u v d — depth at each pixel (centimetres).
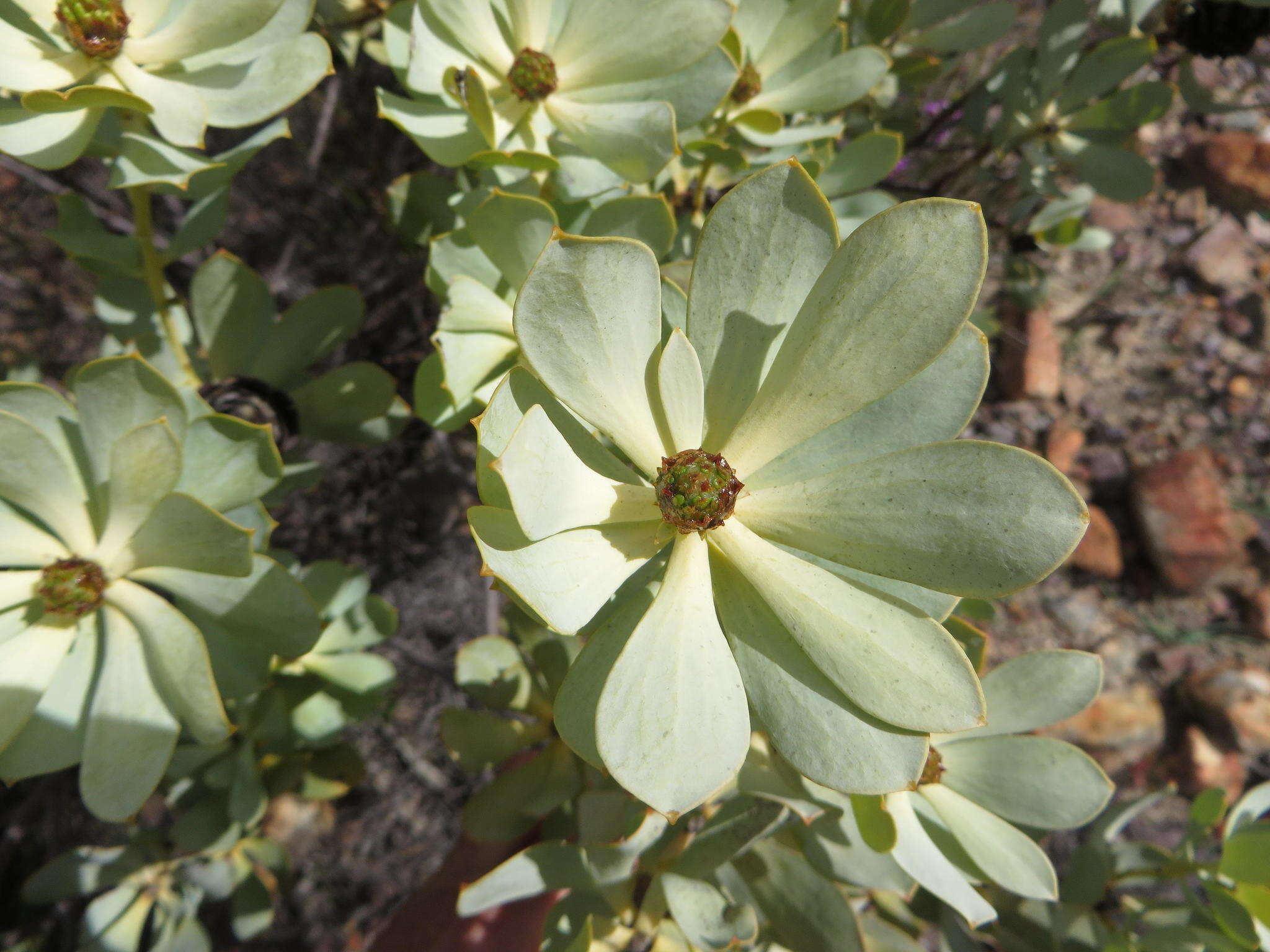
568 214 18
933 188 31
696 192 22
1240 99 40
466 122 17
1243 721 41
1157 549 44
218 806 22
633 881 18
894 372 11
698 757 11
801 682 11
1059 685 17
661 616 11
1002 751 18
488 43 17
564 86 17
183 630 14
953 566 11
